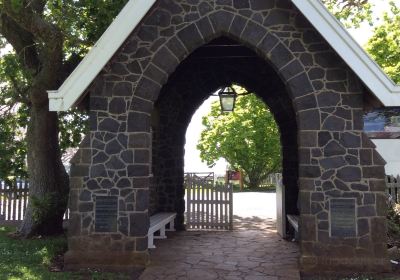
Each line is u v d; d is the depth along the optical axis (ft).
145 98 26.45
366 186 25.03
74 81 24.99
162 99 41.70
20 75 36.32
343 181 25.14
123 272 25.03
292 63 25.94
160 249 31.12
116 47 25.12
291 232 36.60
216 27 26.40
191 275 23.94
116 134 26.25
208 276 23.76
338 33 24.09
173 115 41.86
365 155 25.20
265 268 25.57
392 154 47.83
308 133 25.58
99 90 26.48
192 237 36.40
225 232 39.19
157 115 41.06
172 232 39.19
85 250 25.57
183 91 41.70
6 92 35.88
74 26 33.32
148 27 26.71
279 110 39.65
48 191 35.45
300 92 25.80
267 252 30.14
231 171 109.91
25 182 43.37
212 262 27.04
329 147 25.39
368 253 24.66
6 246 30.40
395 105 23.75
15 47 34.14
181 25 26.63
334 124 25.50
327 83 25.71
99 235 25.63
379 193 24.95
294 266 26.02
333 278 24.03
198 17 26.58
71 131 40.37
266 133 100.27
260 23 26.20
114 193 25.88
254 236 36.91
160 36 26.66
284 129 39.29
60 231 35.99
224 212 41.11
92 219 25.75
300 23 26.04
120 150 26.18
